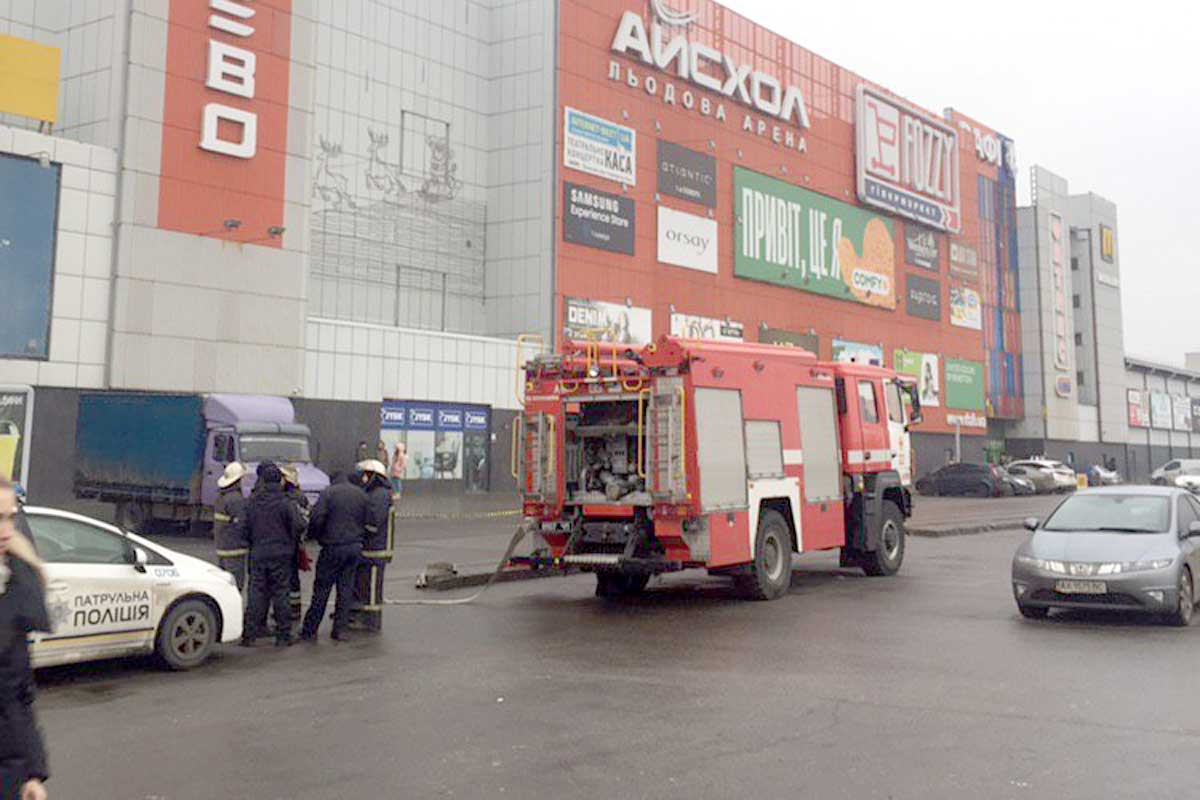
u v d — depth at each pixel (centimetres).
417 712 717
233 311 2981
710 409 1245
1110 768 571
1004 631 1061
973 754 602
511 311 4088
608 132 4256
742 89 4894
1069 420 7606
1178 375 9375
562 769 575
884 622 1127
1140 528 1152
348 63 3816
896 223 6059
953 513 3284
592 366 1280
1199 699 746
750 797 525
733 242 4831
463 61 4172
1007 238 7256
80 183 2709
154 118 2836
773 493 1340
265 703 753
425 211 4009
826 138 5516
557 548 1327
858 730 659
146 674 871
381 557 1084
